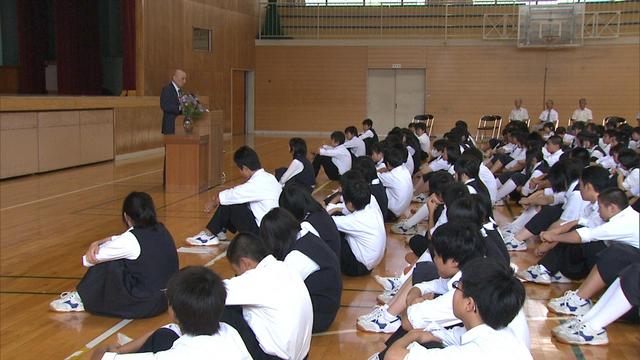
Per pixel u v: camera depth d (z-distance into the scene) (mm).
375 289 4633
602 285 3994
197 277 2146
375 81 18953
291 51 19062
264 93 19297
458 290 2127
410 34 18828
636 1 17672
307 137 18656
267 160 12664
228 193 5289
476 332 2057
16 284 4691
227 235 6129
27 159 9867
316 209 3891
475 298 2039
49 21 16000
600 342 3613
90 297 3912
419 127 11359
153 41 13914
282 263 2891
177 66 15031
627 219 3832
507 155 9125
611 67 17719
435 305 2689
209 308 2111
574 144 9336
